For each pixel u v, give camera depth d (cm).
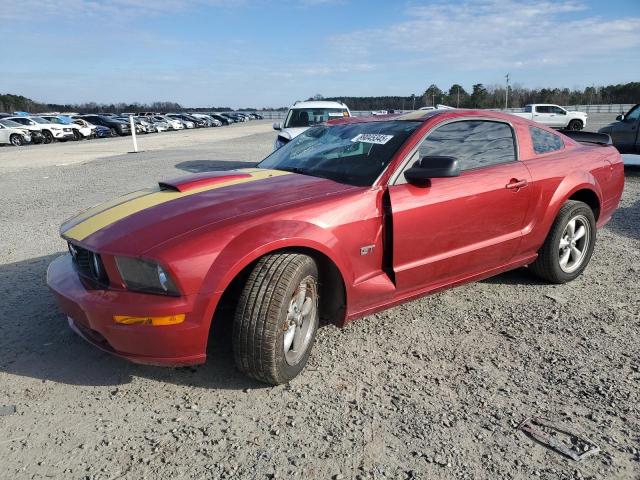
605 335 365
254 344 279
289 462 240
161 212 308
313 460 241
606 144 531
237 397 293
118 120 3944
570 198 464
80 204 880
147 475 233
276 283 280
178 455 246
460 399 288
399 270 342
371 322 389
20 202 911
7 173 1360
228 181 360
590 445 250
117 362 332
